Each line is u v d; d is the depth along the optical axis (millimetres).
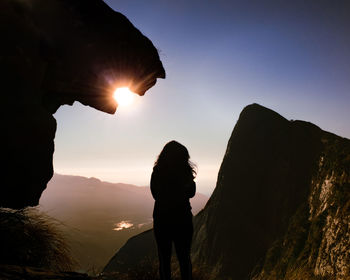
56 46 3551
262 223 24953
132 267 4699
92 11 3896
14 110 3033
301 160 25531
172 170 3305
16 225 3715
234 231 25000
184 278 3164
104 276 4152
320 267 14547
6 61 2949
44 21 3398
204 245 26594
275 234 23297
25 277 2629
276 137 28281
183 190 3254
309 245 17375
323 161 22781
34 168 3295
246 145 29234
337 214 16094
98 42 3977
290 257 18438
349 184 17016
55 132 3588
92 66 4016
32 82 3314
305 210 21188
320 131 27062
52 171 3613
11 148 3020
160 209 3213
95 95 4344
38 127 3264
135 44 4430
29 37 3225
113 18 4156
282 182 25359
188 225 3219
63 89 3912
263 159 27734
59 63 3650
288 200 24078
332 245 14617
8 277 2506
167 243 3217
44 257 3822
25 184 3250
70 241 4289
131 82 4613
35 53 3344
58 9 3520
